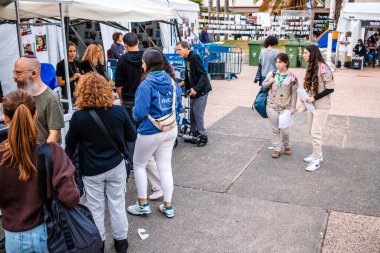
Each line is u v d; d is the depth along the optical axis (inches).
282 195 200.5
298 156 256.5
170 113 165.5
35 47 372.8
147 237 162.6
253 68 705.6
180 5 588.4
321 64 218.2
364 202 192.1
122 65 210.7
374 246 154.8
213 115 368.5
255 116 364.2
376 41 762.2
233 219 177.3
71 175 96.4
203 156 257.8
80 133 131.7
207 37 744.3
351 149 270.4
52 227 95.3
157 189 194.7
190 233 165.9
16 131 89.4
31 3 233.5
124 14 265.6
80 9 252.8
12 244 96.1
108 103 131.4
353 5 658.2
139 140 165.5
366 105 408.2
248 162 247.0
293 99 241.4
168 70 174.7
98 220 139.8
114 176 138.1
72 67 273.9
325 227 169.5
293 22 1079.6
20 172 91.2
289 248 154.4
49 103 139.3
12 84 351.6
